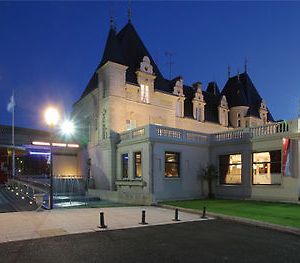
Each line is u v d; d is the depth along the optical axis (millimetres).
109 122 29141
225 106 45438
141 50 35031
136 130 25469
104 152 30172
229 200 23328
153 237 10344
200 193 26031
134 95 31391
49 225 12102
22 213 15156
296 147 20891
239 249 8922
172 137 24641
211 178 26109
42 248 8883
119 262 7656
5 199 22250
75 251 8578
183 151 25266
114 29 32094
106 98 29953
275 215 14656
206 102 45469
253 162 23781
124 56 33031
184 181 24984
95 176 32062
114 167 28594
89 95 34531
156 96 33312
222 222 13367
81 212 15766
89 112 35062
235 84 49094
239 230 11648
